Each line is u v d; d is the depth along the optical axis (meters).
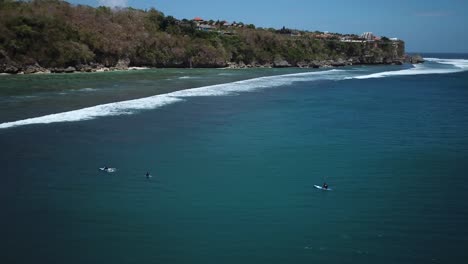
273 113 49.72
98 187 24.28
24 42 95.81
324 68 155.88
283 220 20.39
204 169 28.05
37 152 30.67
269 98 62.59
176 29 150.25
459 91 77.31
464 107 56.94
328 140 36.91
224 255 17.00
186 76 100.44
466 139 37.81
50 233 18.56
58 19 107.38
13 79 80.50
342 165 29.61
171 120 43.72
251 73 117.50
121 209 21.30
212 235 18.69
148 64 130.50
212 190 24.23
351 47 195.00
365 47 199.12
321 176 27.14
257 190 24.38
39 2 116.38
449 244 18.17
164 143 34.44
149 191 23.88
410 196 23.86
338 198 23.39
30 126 38.72
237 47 156.12
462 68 163.50
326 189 24.77
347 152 33.03
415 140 37.44
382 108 55.47
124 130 38.47
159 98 59.19
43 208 21.20
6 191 23.25
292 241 18.25
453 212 21.62
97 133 37.03
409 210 21.86
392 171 28.41
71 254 16.83
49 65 100.25
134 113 47.00
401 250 17.59
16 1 110.62
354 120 46.56
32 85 70.62
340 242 18.23
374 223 20.22
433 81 99.19
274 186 25.11
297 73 120.88
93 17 123.62
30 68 95.81
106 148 32.41
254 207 21.88
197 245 17.75
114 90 66.69
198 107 52.38
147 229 19.14
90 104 51.84
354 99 64.12
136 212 20.98
